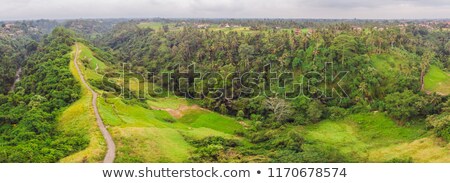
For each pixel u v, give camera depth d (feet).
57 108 313.94
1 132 286.05
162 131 270.87
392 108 333.42
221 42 567.18
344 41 438.81
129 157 209.87
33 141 232.53
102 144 221.66
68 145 220.43
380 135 312.50
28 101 356.79
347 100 385.29
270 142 289.94
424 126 308.19
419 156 253.03
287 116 361.71
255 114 384.06
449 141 259.19
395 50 467.52
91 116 273.54
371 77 395.96
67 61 469.16
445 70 473.26
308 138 308.19
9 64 616.80
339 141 304.91
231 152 254.88
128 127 255.09
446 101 330.54
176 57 586.04
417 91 378.53
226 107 411.34
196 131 304.50
